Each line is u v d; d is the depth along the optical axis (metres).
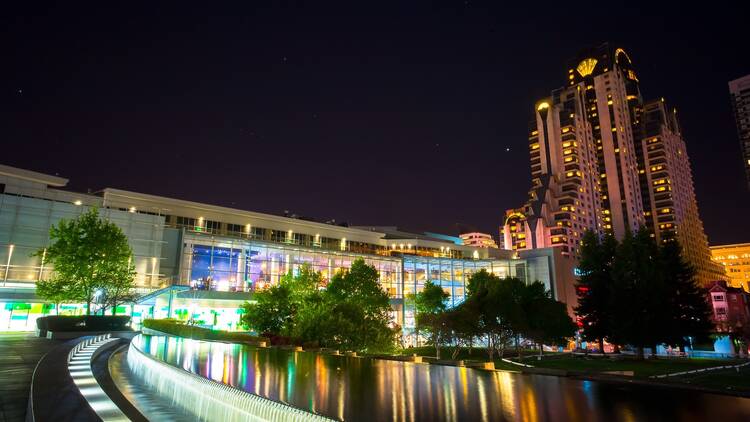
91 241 44.75
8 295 51.00
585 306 56.59
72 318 39.72
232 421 13.73
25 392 15.09
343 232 93.62
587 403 12.27
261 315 46.66
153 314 60.50
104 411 13.37
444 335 46.69
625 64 199.62
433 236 118.38
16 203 54.22
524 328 47.69
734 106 199.62
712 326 51.59
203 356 24.61
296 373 19.05
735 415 10.72
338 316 40.47
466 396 13.92
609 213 173.25
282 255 75.81
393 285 89.31
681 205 189.12
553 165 157.25
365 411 12.48
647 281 49.22
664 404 11.85
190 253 66.56
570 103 169.62
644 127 191.25
